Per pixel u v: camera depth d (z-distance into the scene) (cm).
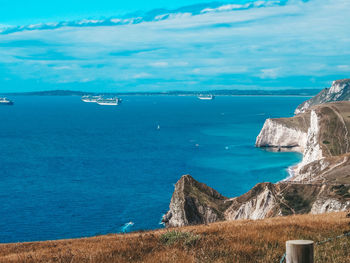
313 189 7238
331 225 1667
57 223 7631
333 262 990
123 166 13950
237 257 1084
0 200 9344
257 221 2386
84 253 1340
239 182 11594
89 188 10644
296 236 1380
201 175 12456
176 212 7112
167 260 1091
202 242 1317
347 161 10250
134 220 7819
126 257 1207
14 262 1329
